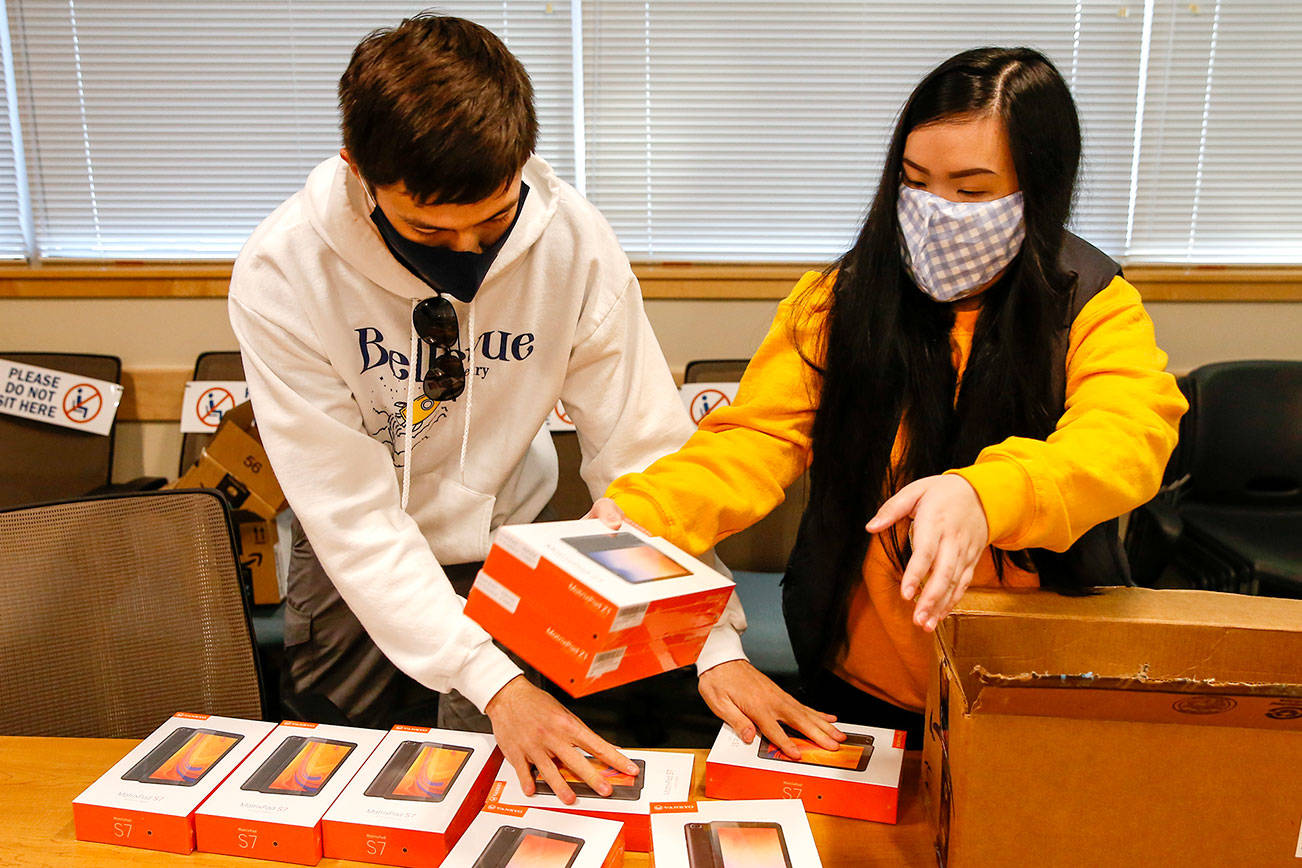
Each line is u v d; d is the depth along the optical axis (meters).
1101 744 0.75
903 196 1.03
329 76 2.57
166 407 2.69
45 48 2.55
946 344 1.07
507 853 0.85
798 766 0.97
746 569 2.38
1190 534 2.32
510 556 0.87
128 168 2.63
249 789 0.95
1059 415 1.02
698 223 2.66
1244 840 0.76
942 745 0.87
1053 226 0.97
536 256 1.17
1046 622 0.87
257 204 2.67
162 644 1.31
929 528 0.78
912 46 2.54
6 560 1.28
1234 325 2.64
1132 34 2.53
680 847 0.86
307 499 1.13
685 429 1.27
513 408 1.29
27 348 2.69
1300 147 2.58
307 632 1.56
